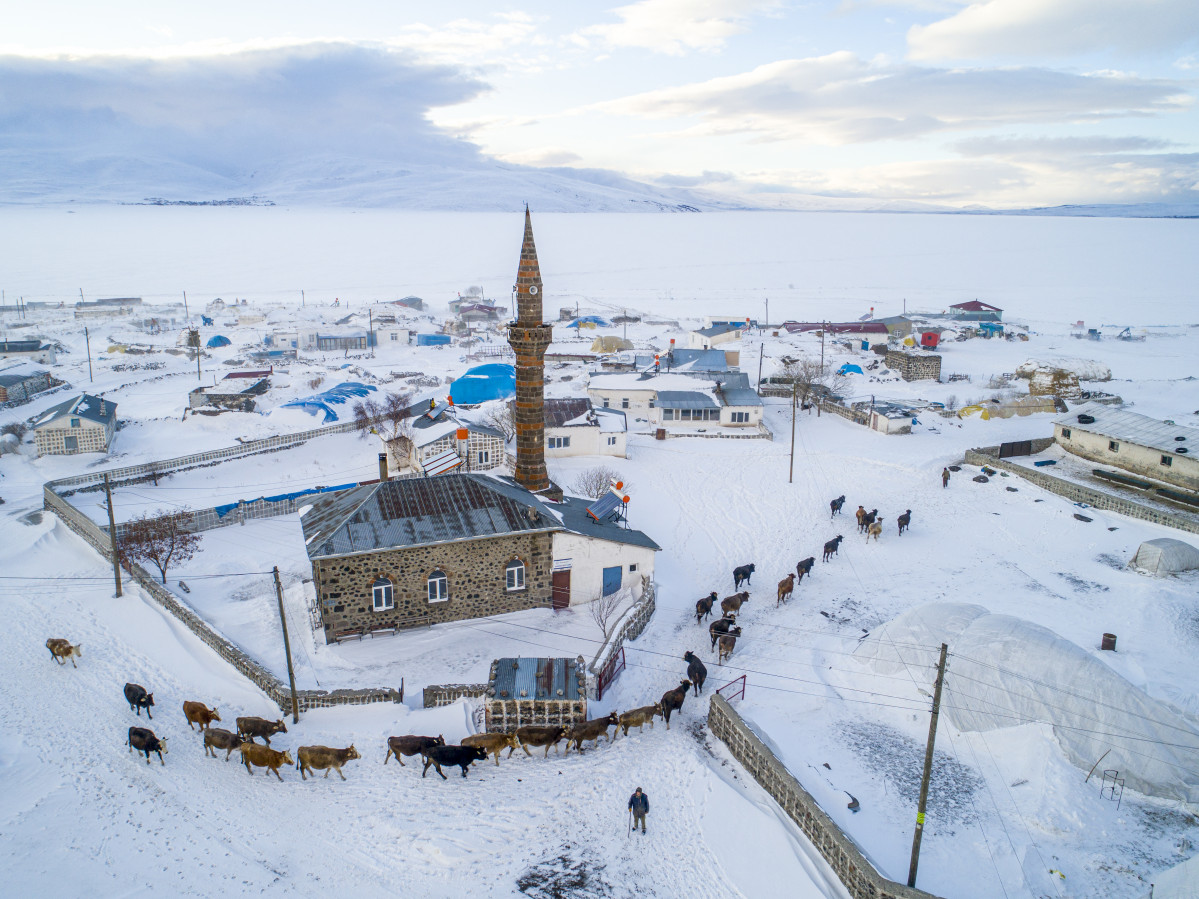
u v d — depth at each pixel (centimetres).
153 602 4097
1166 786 2377
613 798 2491
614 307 17488
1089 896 2005
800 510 5566
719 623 3731
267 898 2066
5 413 8206
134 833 2327
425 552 3775
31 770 2638
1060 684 2625
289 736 2850
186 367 11038
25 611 3981
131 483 6144
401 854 2241
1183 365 10344
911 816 2305
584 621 3947
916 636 3098
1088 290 19875
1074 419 6350
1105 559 4456
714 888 2105
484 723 2938
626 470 6419
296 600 4172
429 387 9769
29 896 2036
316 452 7000
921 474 6100
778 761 2503
